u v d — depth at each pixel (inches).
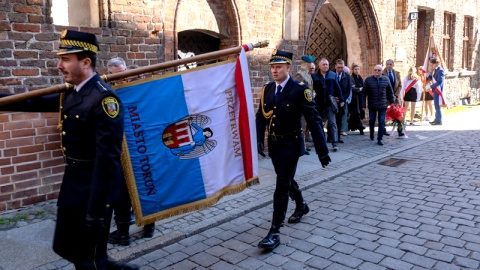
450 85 629.0
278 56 164.1
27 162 200.5
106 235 106.1
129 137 130.3
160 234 173.2
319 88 327.0
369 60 463.5
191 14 273.3
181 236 172.7
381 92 361.1
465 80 678.5
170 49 258.4
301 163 293.6
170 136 137.6
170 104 137.6
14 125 194.9
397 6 487.5
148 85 134.3
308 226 183.9
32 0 197.5
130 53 236.7
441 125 471.2
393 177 261.1
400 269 143.9
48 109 113.7
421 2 526.3
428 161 300.5
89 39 101.0
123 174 143.8
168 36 256.1
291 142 164.7
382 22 461.1
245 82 151.6
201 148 144.1
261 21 317.7
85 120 98.9
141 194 132.6
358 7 444.5
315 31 481.1
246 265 149.7
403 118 394.0
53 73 206.8
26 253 155.9
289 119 163.8
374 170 280.2
